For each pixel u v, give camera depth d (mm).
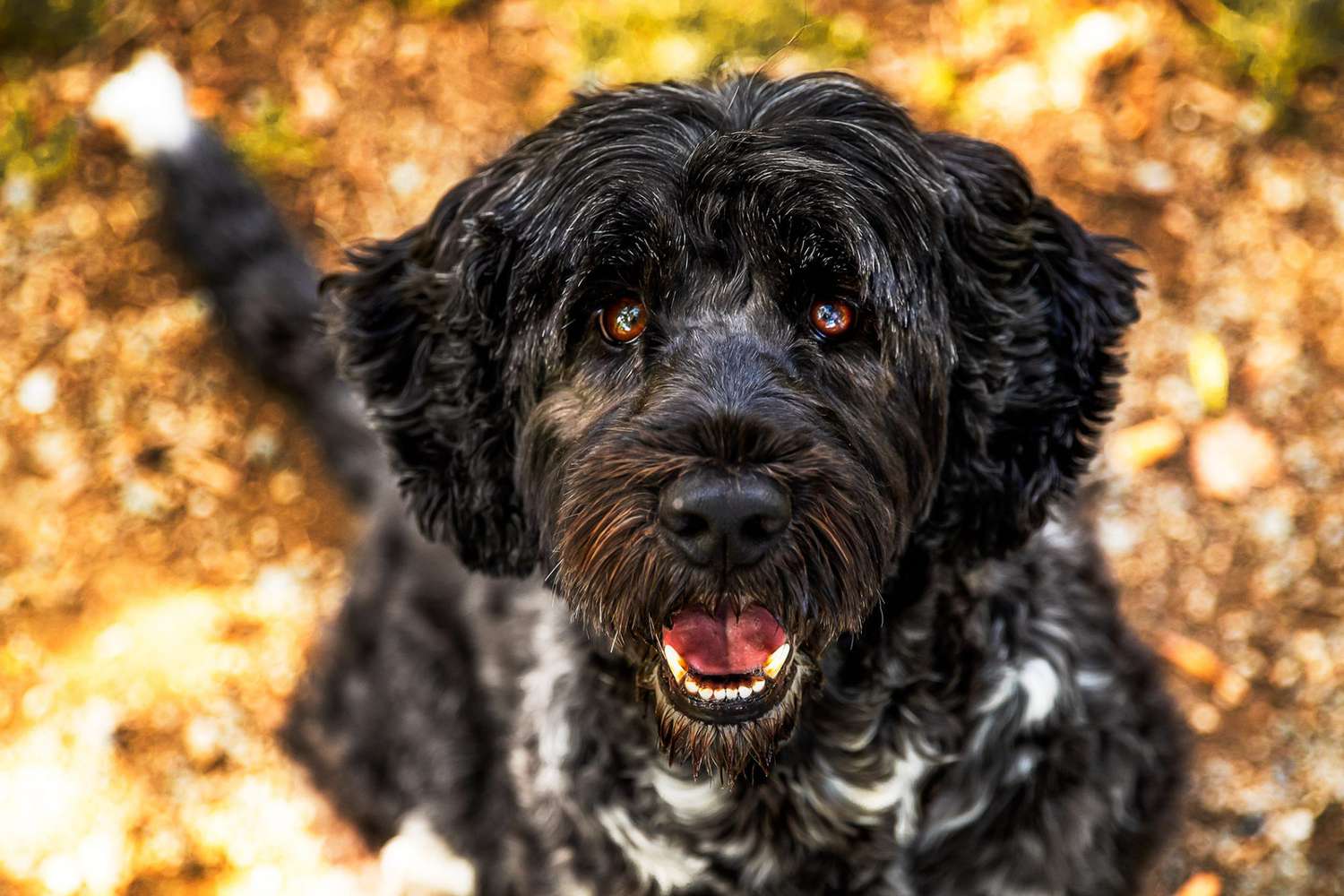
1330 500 1158
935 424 864
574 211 847
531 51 1285
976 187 889
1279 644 1135
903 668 906
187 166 1213
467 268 877
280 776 1168
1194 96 1243
